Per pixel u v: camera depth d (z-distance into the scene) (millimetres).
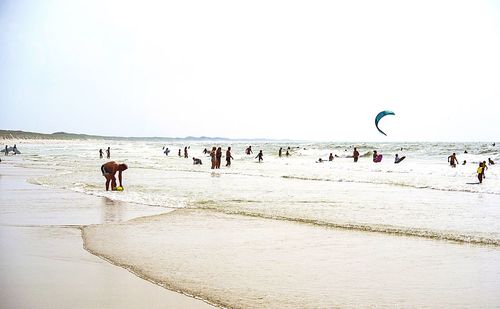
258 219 11930
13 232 9977
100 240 9203
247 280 6520
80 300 5527
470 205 14797
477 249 8562
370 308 5430
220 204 14891
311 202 15453
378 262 7586
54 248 8445
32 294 5738
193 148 116812
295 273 6902
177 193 18172
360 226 10820
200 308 5340
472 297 5859
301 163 45750
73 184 21469
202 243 8992
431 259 7801
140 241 9141
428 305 5559
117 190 18812
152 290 6000
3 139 188250
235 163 46688
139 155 70312
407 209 13828
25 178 24859
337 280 6555
